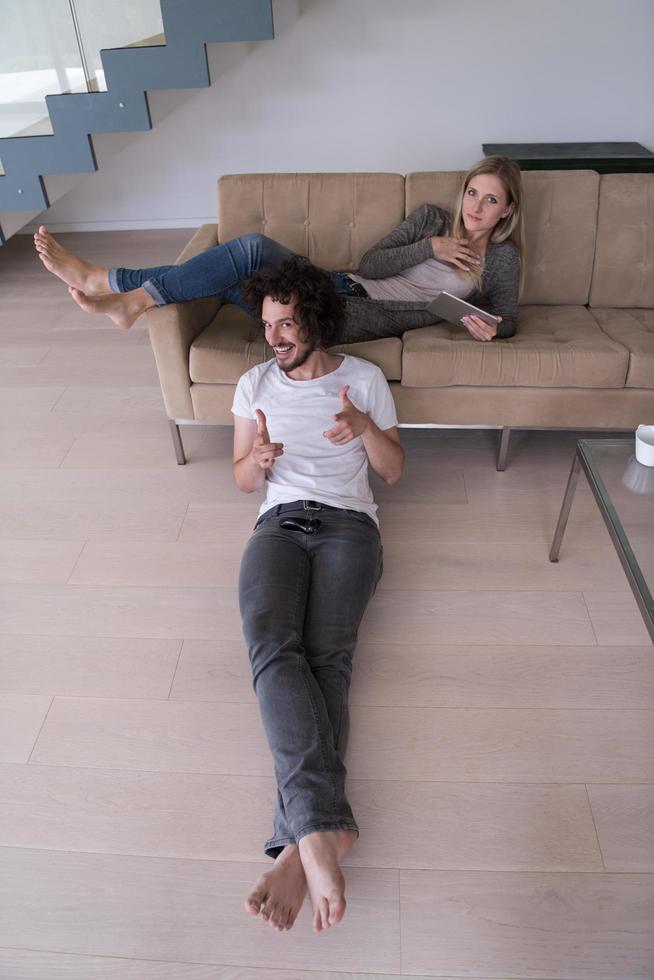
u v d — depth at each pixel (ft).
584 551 6.70
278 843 4.11
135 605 6.24
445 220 7.68
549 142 13.21
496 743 5.10
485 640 5.84
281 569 5.20
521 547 6.74
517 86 12.71
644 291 8.10
